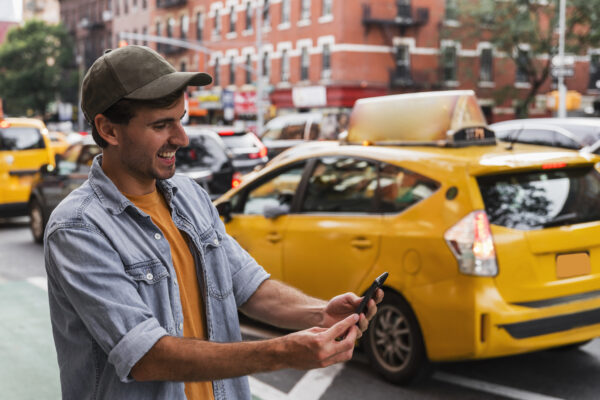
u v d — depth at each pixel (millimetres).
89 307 1605
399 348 4676
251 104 40844
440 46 40875
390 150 4941
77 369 1701
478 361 5199
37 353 5754
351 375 4957
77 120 70875
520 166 4414
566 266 4465
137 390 1651
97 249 1646
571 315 4387
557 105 29047
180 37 53875
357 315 1603
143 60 1671
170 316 1722
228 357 1544
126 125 1684
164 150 1730
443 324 4312
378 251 4695
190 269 1856
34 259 10133
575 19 37344
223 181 10094
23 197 13180
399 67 40469
